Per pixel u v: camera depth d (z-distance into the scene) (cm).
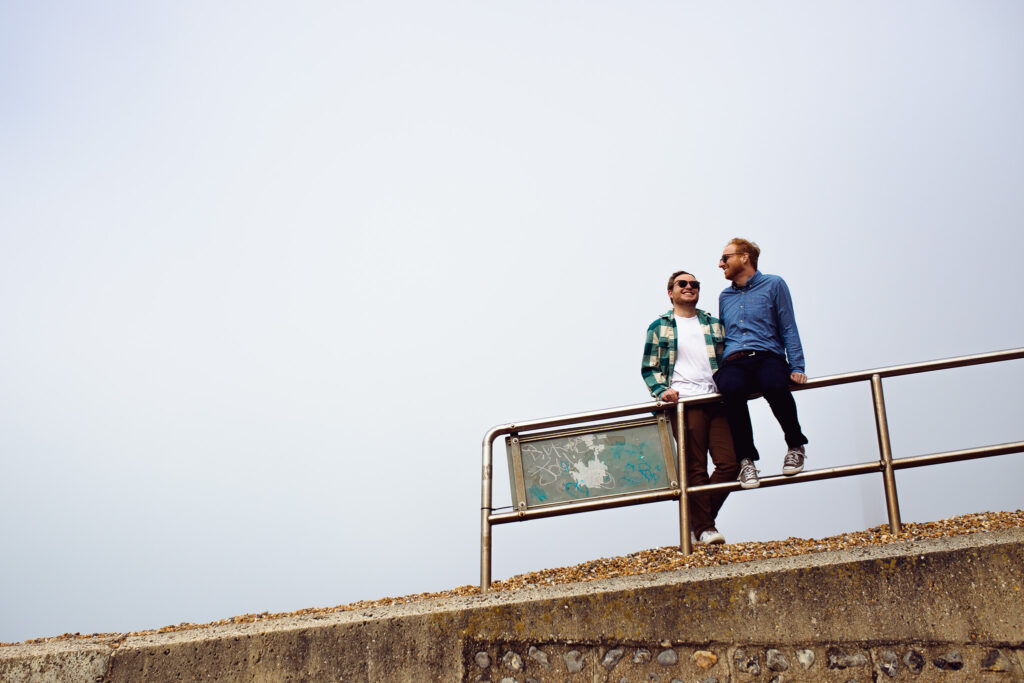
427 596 616
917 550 489
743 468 587
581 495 604
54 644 551
